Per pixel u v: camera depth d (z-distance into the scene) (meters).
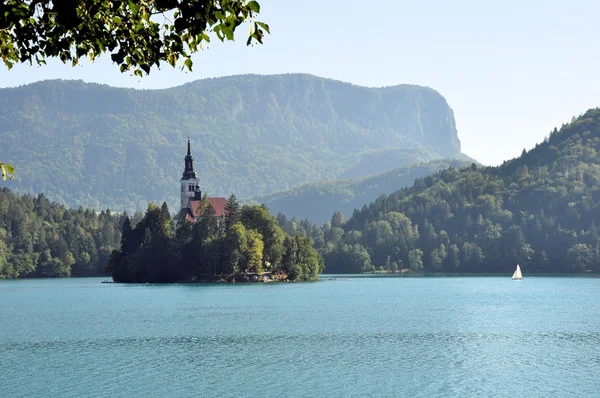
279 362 96.06
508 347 108.94
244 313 162.50
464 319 150.00
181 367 92.81
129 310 172.25
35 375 88.12
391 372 88.81
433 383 82.38
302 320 147.62
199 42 19.06
